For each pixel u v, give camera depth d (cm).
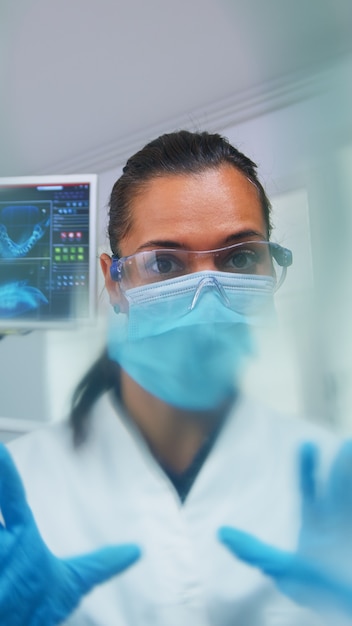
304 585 61
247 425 70
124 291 75
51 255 87
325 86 126
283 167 109
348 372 74
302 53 128
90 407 73
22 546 64
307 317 80
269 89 134
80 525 66
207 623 60
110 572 63
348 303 82
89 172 165
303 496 65
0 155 168
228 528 64
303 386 73
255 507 65
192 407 70
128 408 71
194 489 66
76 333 82
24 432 84
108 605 62
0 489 67
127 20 132
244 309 74
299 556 63
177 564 63
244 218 72
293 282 87
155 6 129
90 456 70
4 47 140
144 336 74
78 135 161
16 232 88
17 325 85
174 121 151
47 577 63
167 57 139
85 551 65
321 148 113
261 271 75
